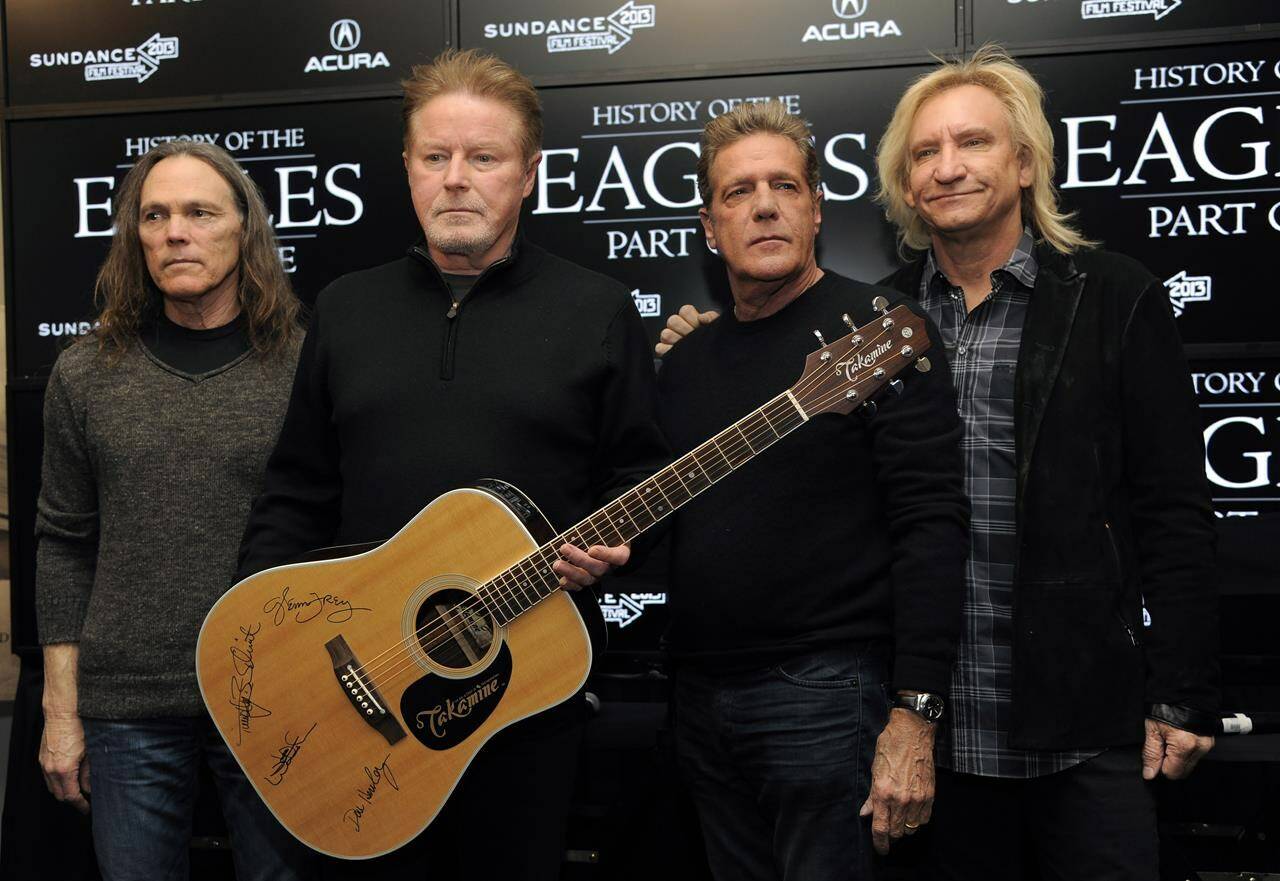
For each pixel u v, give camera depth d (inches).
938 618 66.1
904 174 82.1
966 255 77.6
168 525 76.2
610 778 95.5
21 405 106.0
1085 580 70.0
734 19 101.0
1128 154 96.5
